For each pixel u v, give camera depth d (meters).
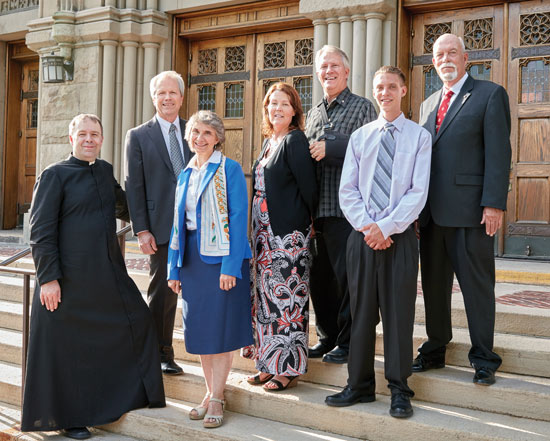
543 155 6.17
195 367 3.99
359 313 3.18
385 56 6.46
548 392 3.03
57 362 3.47
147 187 3.74
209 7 7.59
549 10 6.09
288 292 3.42
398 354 3.08
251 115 7.72
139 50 7.89
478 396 3.16
